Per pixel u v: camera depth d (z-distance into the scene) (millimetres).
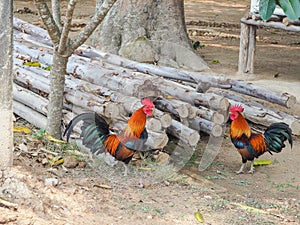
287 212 7262
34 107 9461
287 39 20469
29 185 6996
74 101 8773
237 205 7344
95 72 8961
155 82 8586
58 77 8648
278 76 14664
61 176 7613
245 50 14664
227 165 8930
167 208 7094
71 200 6953
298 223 6941
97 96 8625
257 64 15992
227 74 14641
